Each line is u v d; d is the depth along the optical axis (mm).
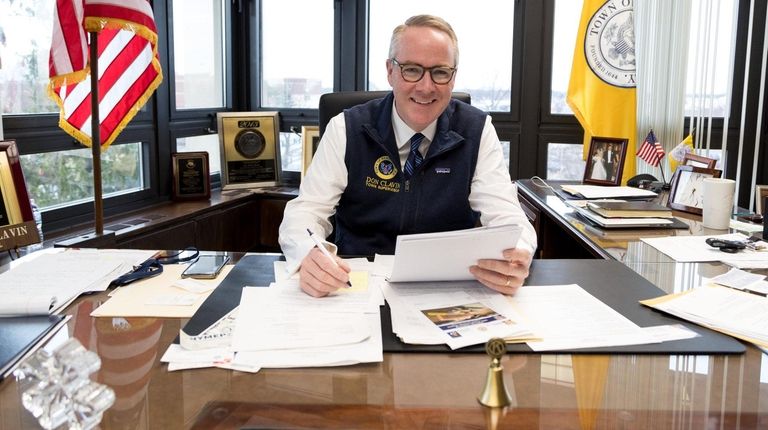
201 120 3551
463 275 1180
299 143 3873
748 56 3086
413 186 1639
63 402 639
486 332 953
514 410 733
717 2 3021
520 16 3422
